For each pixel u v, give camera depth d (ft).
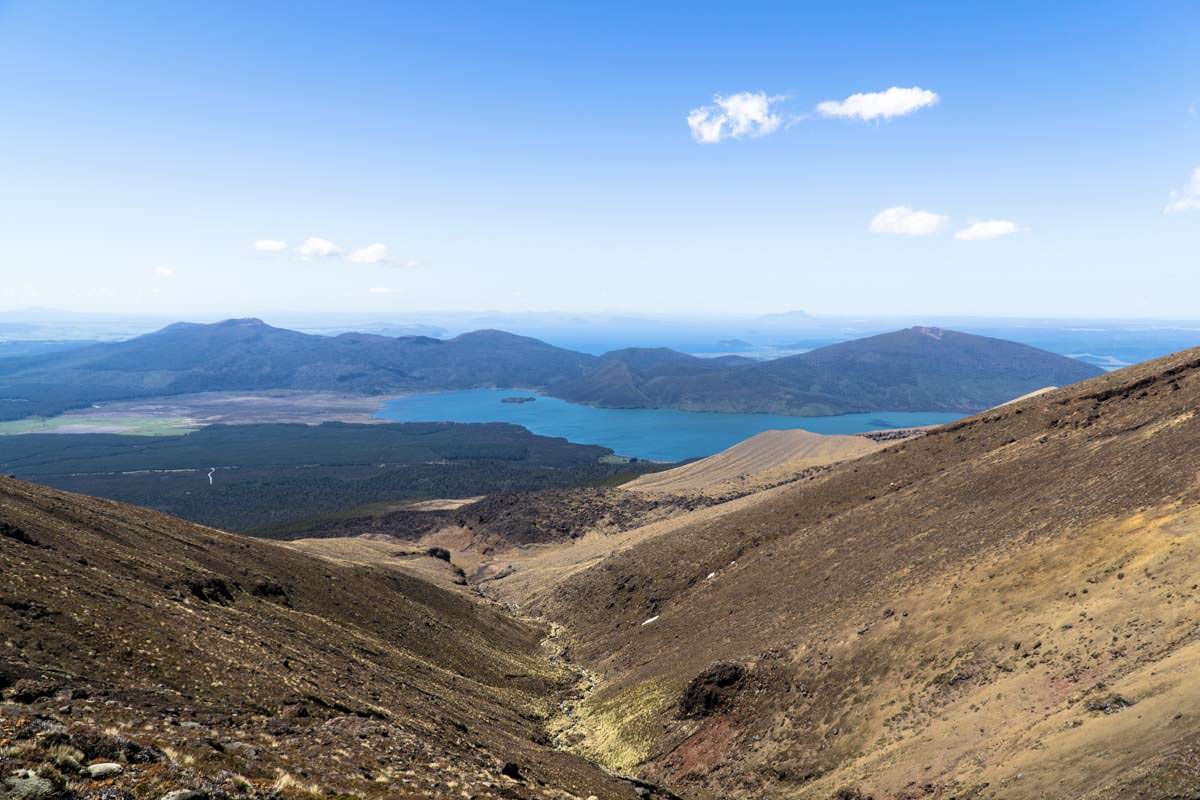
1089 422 221.05
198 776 56.29
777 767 127.75
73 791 47.98
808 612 181.16
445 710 141.49
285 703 98.27
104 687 82.79
